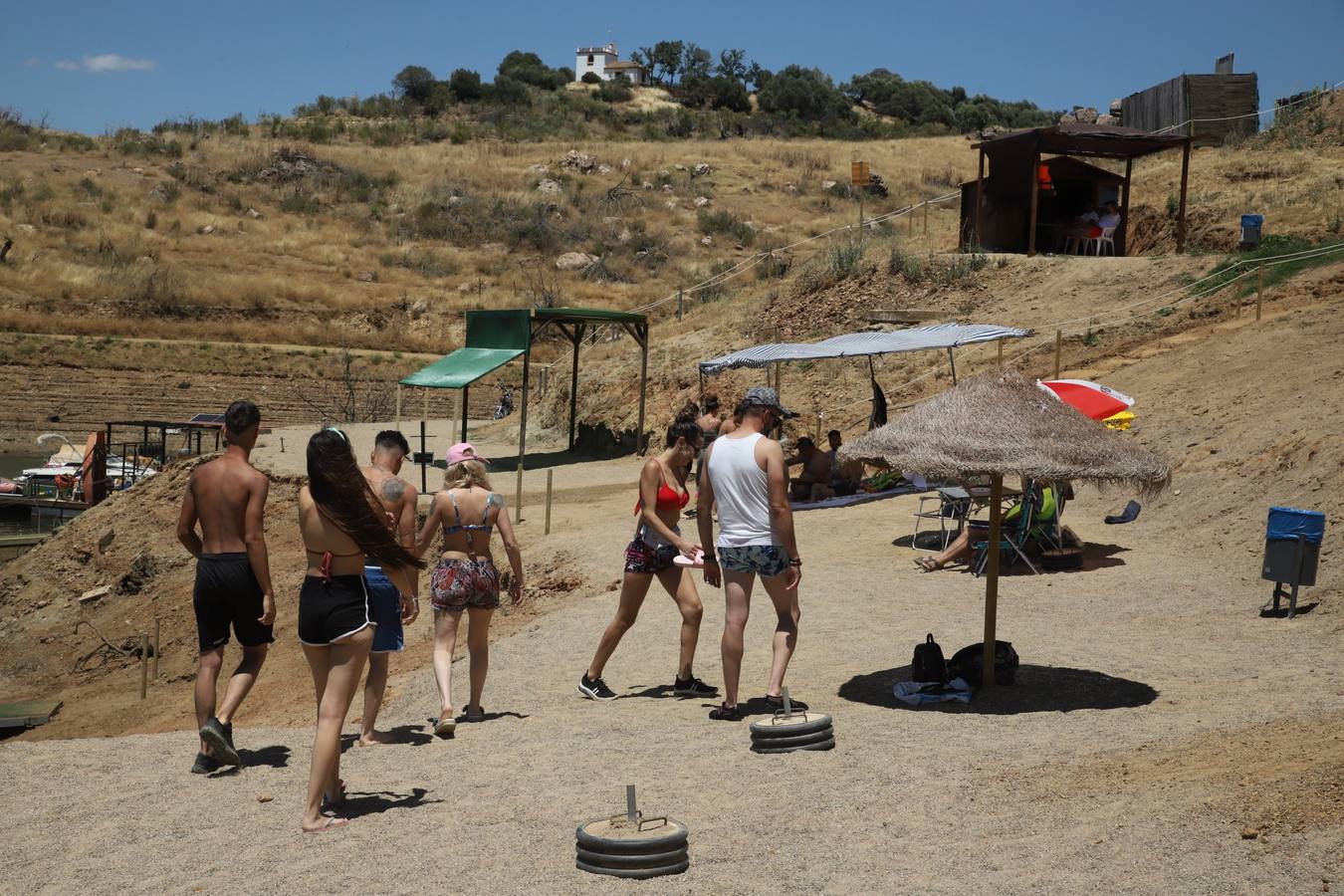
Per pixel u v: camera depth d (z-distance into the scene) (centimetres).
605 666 918
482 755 655
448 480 752
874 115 11519
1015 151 2823
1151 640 887
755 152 8325
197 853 498
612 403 2939
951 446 705
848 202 7306
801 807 518
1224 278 2336
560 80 11919
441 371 2720
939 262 2947
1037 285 2667
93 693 1700
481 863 470
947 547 1340
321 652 563
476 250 6462
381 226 6656
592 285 5822
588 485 2289
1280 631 880
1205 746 558
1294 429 1402
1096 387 1273
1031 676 782
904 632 961
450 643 735
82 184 6506
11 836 528
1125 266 2600
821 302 3005
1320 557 1045
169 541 2252
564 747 661
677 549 784
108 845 512
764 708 732
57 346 4628
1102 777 520
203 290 5306
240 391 4656
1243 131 3531
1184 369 1872
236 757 638
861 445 738
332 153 7800
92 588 2231
